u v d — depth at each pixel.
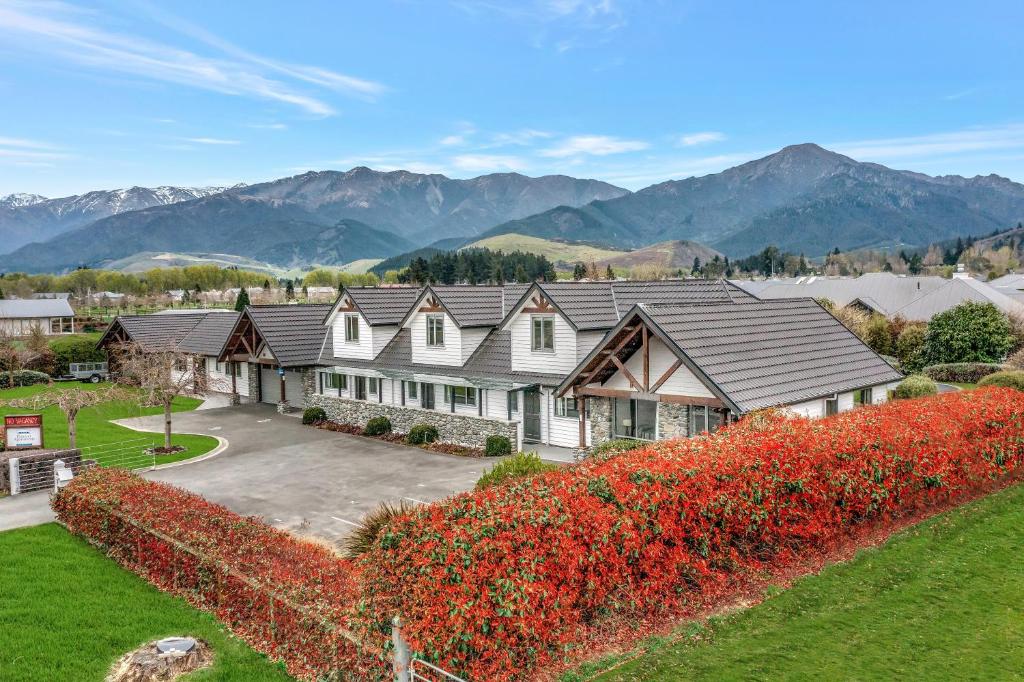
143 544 17.12
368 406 39.47
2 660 12.60
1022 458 21.58
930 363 52.19
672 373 24.64
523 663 11.17
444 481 27.78
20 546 19.23
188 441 36.62
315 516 23.58
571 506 12.23
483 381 34.84
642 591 12.69
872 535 16.89
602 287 34.34
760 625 12.63
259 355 48.50
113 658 12.80
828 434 16.45
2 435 30.50
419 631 10.45
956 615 12.77
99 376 61.53
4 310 89.25
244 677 12.00
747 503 14.11
